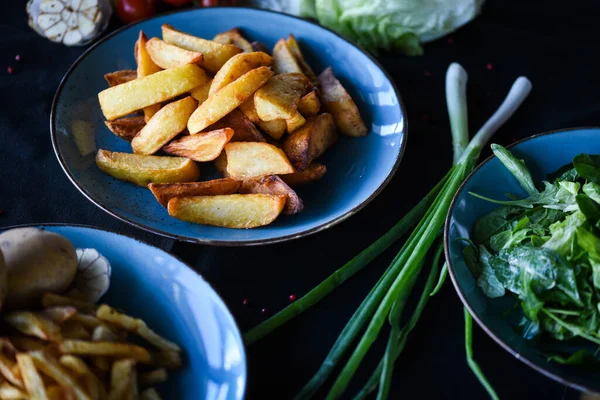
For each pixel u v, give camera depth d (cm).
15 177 60
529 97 71
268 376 50
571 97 71
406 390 50
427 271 56
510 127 68
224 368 46
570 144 58
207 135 57
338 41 68
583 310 48
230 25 70
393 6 70
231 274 55
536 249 49
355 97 66
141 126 61
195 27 69
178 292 49
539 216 54
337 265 56
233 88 57
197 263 55
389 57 75
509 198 56
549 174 58
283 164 56
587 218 50
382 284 52
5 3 77
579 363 47
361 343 49
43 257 46
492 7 81
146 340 48
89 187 56
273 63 65
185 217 54
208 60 62
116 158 58
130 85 59
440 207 55
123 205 56
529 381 50
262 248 57
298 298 54
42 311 45
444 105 70
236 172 57
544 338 49
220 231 54
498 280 50
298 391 49
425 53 75
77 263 48
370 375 50
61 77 70
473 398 50
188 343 48
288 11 77
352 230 58
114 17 76
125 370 44
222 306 47
